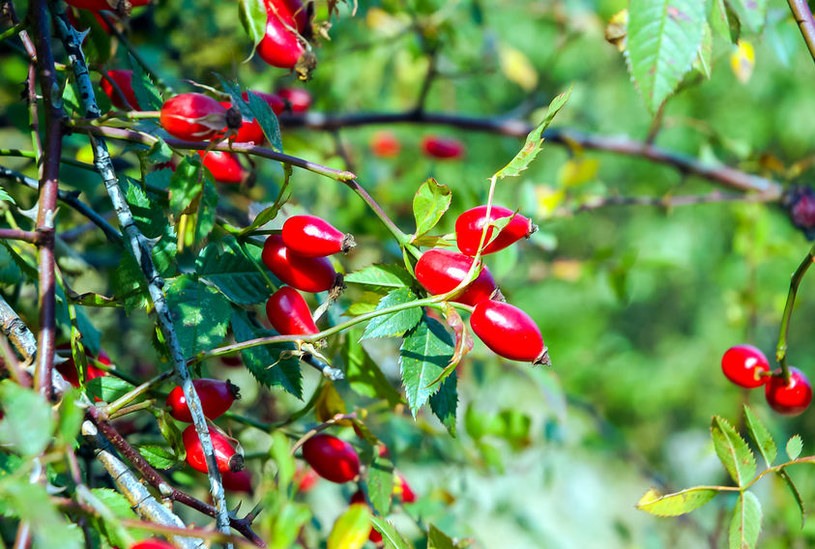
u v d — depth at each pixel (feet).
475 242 2.02
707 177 3.85
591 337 7.93
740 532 2.07
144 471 1.96
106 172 2.04
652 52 1.98
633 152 3.88
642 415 9.08
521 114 4.54
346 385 2.59
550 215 3.46
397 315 2.06
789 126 8.52
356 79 4.54
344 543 1.86
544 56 7.37
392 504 2.42
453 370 2.05
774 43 2.62
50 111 2.00
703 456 2.92
